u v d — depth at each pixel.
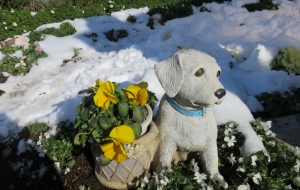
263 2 1.78
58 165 0.77
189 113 0.60
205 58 0.57
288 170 0.65
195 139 0.61
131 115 0.62
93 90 0.64
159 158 0.64
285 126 0.87
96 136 0.59
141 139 0.60
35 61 1.27
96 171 0.70
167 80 0.57
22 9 1.75
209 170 0.64
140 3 1.90
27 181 0.79
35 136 0.87
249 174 0.66
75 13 1.73
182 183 0.62
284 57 1.14
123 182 0.66
